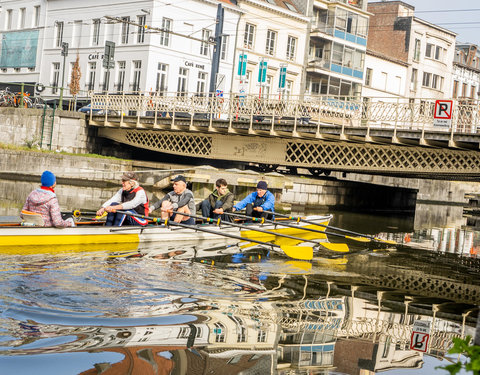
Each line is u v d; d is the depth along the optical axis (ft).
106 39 148.77
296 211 91.40
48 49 161.99
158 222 39.68
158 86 141.59
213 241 44.83
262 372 18.43
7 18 175.01
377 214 103.09
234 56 151.23
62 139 117.19
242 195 88.58
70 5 156.76
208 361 18.94
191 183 89.56
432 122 77.46
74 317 22.27
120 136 116.98
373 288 33.78
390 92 189.98
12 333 19.99
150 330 21.49
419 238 66.03
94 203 69.77
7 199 65.31
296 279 33.86
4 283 26.20
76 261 32.30
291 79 164.66
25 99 128.06
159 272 31.53
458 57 222.48
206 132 103.14
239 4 150.71
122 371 17.51
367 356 20.89
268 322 24.03
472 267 46.60
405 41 193.77
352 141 86.84
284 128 92.27
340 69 169.78
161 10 138.51
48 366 17.43
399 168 85.40
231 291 28.86
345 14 168.55
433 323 26.91
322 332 23.41
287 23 161.38
